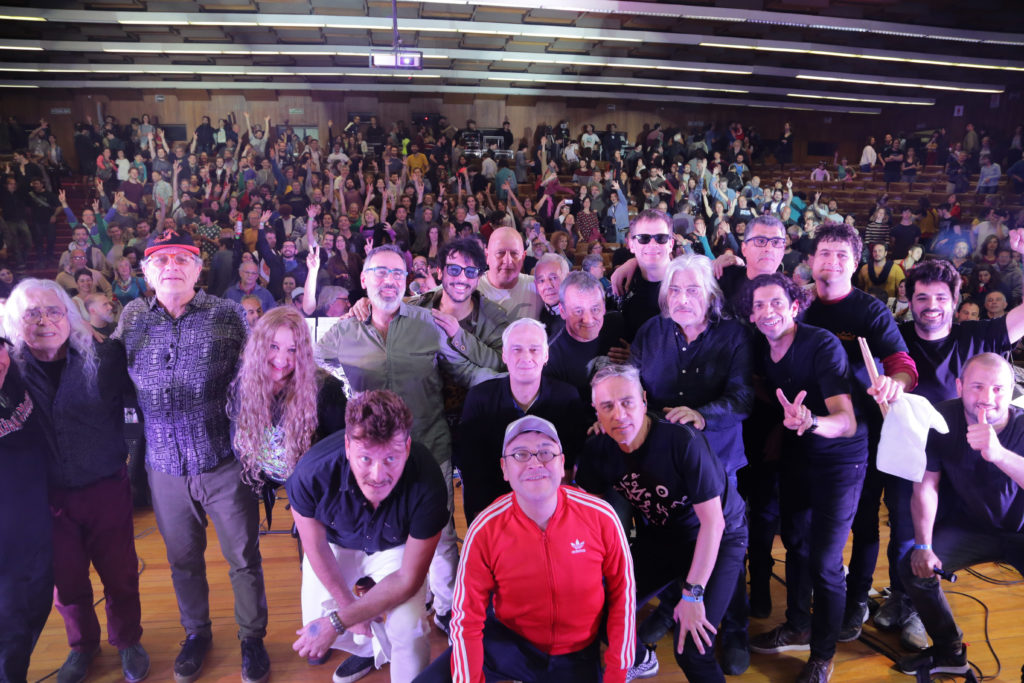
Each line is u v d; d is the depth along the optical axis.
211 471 2.16
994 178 13.51
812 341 2.16
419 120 15.36
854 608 2.51
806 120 18.12
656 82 14.98
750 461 2.55
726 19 10.31
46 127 12.67
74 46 11.73
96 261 8.55
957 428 2.10
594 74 14.70
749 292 2.32
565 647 1.73
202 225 9.02
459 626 1.65
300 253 8.48
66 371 2.08
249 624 2.28
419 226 9.31
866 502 2.45
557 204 11.30
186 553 2.27
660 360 2.28
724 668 2.32
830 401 2.10
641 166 13.62
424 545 1.84
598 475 2.01
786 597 2.79
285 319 1.95
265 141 12.77
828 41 12.15
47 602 2.10
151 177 11.77
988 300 6.04
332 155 11.96
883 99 16.58
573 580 1.64
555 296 2.73
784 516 2.36
